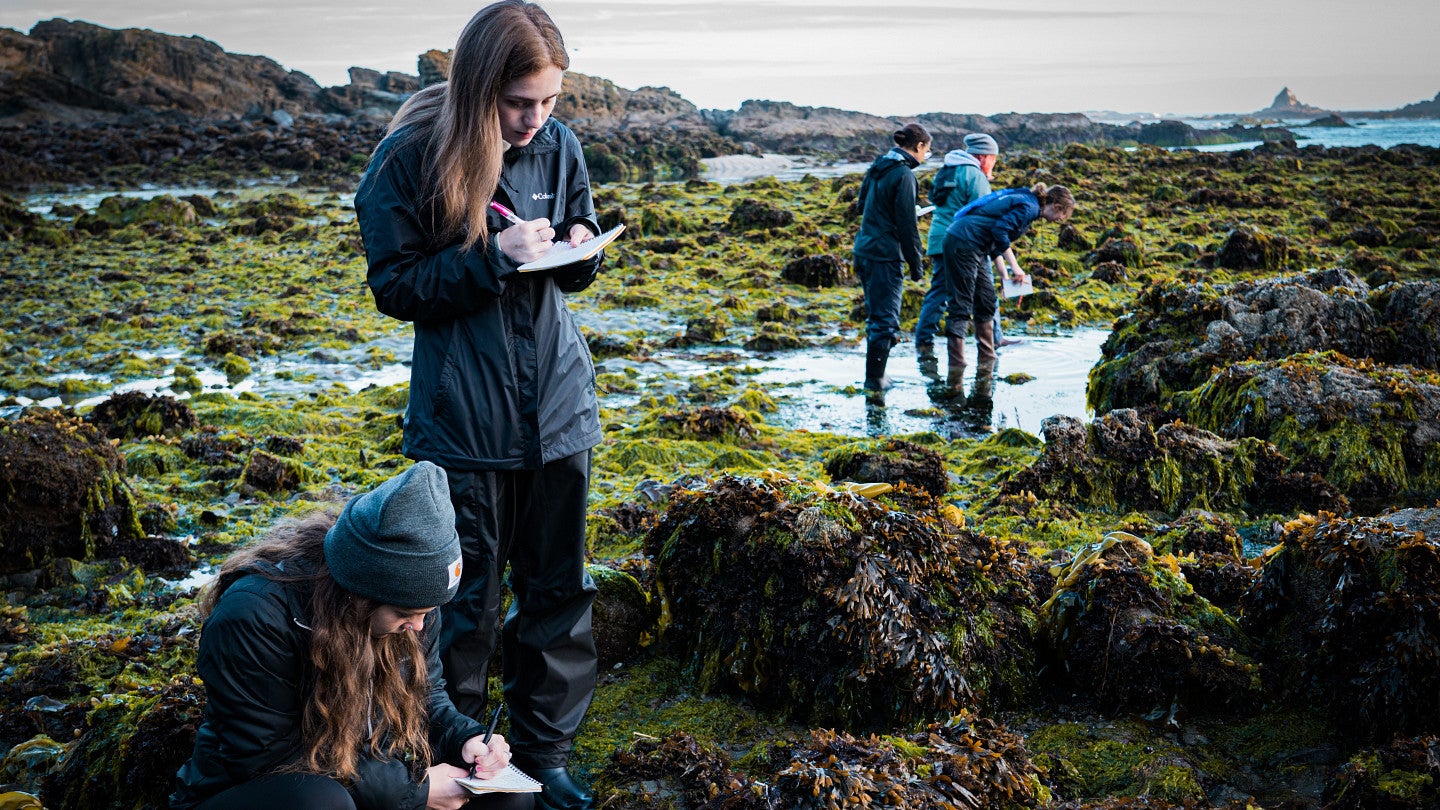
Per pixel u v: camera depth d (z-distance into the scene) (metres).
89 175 43.03
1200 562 4.92
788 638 4.10
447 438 3.27
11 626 5.25
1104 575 4.21
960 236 10.27
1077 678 4.15
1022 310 13.44
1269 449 6.75
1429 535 4.07
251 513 6.93
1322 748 3.70
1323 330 8.77
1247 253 16.23
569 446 3.39
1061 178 27.20
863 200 9.83
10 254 21.31
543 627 3.57
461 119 3.06
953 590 4.18
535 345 3.31
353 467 7.78
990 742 3.60
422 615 2.90
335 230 23.72
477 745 3.14
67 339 12.95
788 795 3.29
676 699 4.23
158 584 5.88
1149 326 9.38
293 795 2.77
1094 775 3.66
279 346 12.55
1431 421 7.02
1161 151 33.09
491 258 3.12
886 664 3.95
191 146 47.78
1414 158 32.47
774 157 60.31
